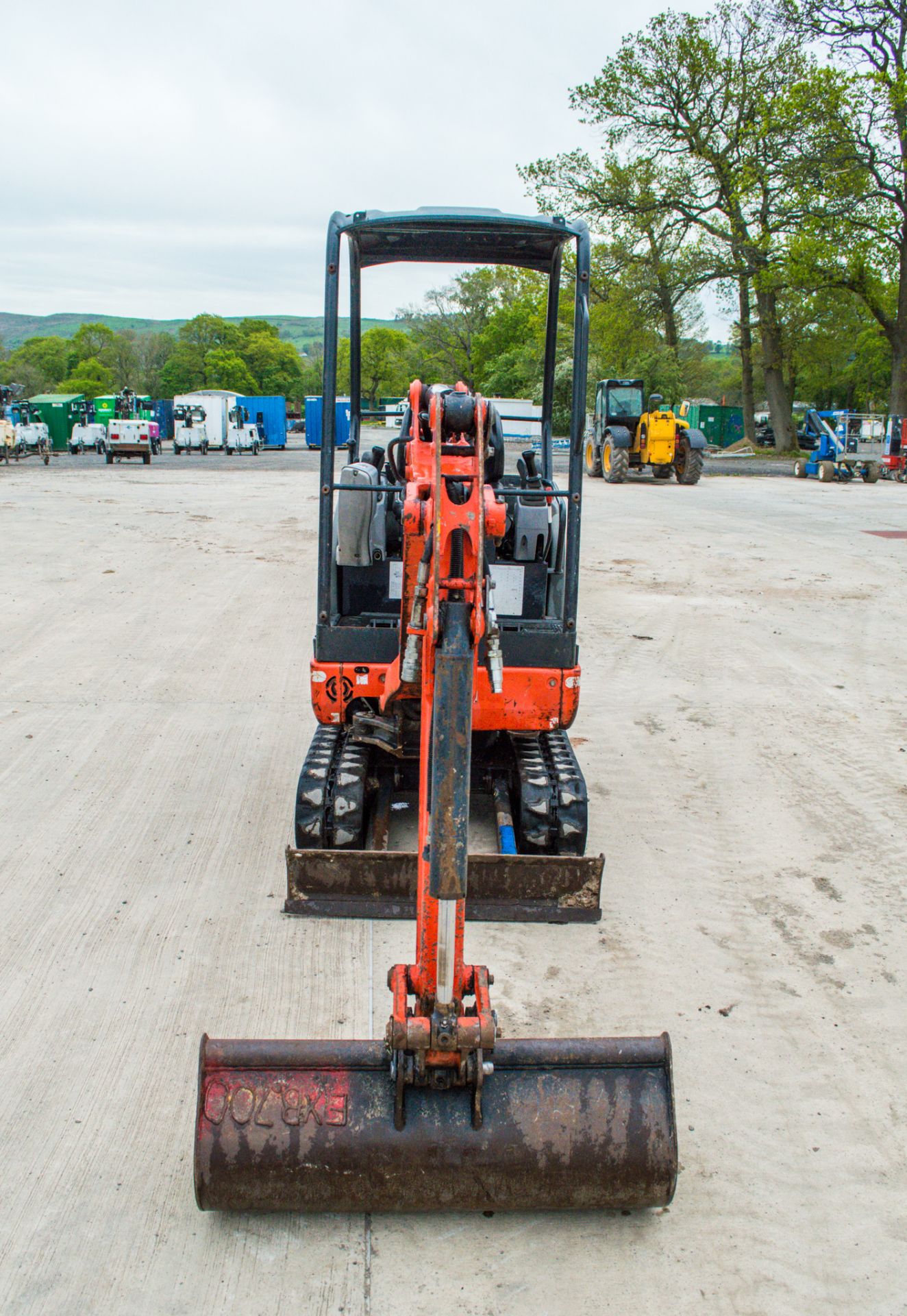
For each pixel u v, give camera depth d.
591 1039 2.99
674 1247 3.02
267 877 5.17
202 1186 2.88
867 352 56.06
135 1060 3.76
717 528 17.84
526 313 50.88
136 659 9.04
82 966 4.35
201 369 121.38
